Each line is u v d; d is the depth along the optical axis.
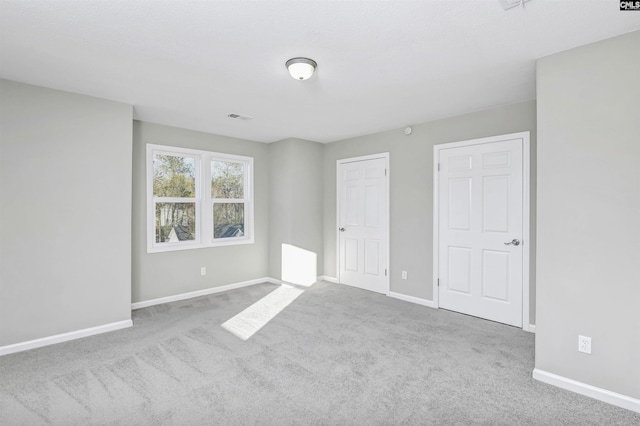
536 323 2.33
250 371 2.43
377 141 4.63
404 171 4.30
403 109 3.55
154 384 2.24
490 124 3.53
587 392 2.12
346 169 5.08
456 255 3.79
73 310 3.01
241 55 2.30
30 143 2.79
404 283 4.30
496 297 3.48
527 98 3.21
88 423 1.84
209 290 4.61
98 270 3.15
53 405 2.00
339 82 2.80
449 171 3.85
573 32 2.01
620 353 2.03
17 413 1.93
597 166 2.10
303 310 3.87
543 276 2.30
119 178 3.28
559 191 2.24
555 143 2.25
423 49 2.22
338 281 5.22
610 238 2.06
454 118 3.81
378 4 1.72
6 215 2.69
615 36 2.04
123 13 1.80
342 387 2.21
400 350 2.79
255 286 5.02
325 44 2.15
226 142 4.83
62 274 2.95
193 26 1.93
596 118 2.11
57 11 1.78
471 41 2.12
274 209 5.25
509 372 2.42
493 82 2.81
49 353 2.72
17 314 2.75
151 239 4.10
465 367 2.50
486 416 1.92
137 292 3.97
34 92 2.82
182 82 2.79
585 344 2.14
